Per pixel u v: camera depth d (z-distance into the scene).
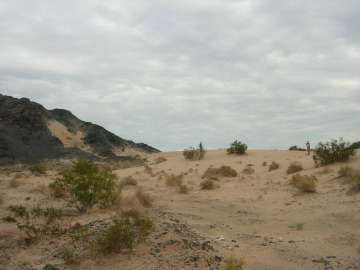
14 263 6.48
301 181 14.46
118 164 41.78
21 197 14.75
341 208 10.81
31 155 45.84
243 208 12.56
